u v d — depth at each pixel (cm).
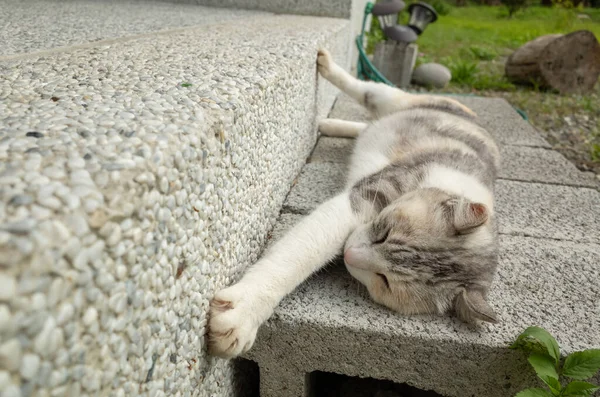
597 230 262
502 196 300
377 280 190
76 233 79
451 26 1486
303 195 262
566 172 344
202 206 128
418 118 313
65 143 96
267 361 189
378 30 896
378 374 184
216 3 501
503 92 739
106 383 93
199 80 165
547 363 161
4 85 136
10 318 68
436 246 194
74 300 80
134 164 95
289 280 181
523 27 1448
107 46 211
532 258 228
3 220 72
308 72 274
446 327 180
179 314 122
